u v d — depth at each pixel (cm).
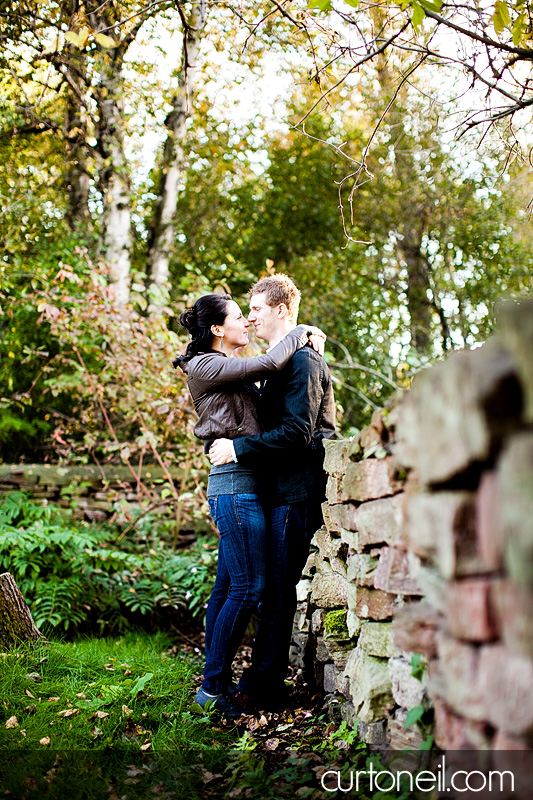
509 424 117
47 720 292
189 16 515
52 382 657
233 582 312
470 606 128
